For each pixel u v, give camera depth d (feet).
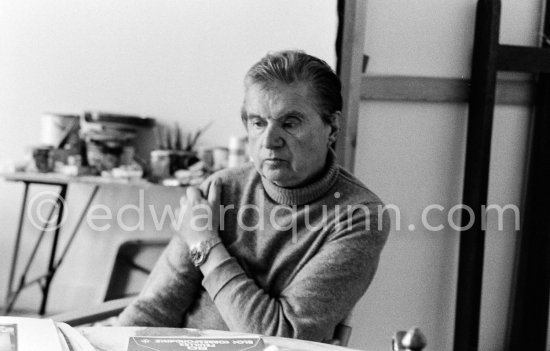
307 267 4.33
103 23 10.03
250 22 9.74
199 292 4.69
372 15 8.05
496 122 8.60
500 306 8.90
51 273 9.91
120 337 3.49
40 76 10.19
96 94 10.14
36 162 9.29
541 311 8.61
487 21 8.00
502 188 8.73
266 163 4.39
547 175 8.52
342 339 4.44
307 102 4.30
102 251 10.30
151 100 10.06
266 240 4.53
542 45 8.52
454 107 8.41
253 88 4.34
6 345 2.98
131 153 9.60
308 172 4.42
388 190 8.28
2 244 10.41
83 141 9.69
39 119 10.23
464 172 8.38
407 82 8.09
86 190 10.27
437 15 8.26
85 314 5.04
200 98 9.98
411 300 8.51
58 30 10.11
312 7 9.50
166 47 9.97
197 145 10.02
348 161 7.72
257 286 4.34
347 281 4.26
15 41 10.18
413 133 8.29
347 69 7.69
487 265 8.80
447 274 8.60
